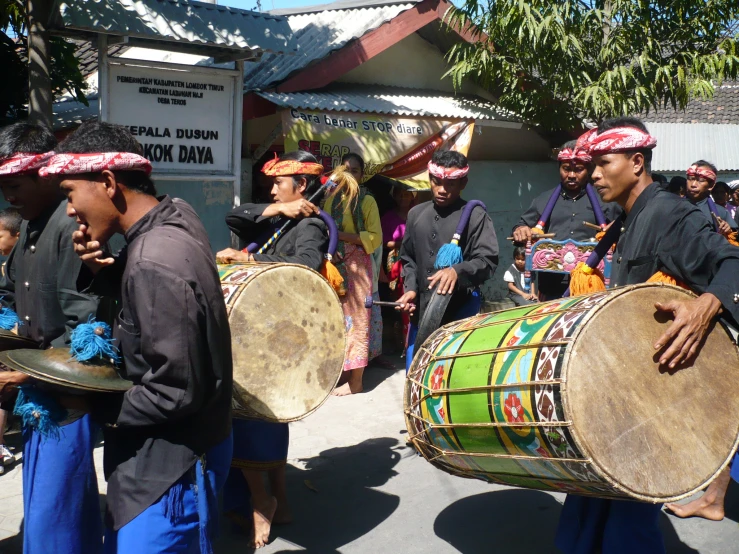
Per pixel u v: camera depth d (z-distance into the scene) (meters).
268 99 6.45
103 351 2.42
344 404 5.95
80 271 2.57
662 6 8.13
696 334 2.53
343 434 5.27
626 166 2.95
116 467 2.38
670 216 2.81
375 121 6.95
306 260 3.63
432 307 4.16
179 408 2.20
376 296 6.75
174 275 2.18
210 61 6.93
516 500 4.22
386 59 8.03
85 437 2.79
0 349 2.84
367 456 4.86
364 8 7.98
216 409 2.39
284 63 7.16
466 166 4.50
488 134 8.86
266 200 7.15
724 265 2.60
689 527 3.89
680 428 2.54
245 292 3.15
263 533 3.65
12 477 4.36
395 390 6.35
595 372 2.45
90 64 9.65
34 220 2.93
